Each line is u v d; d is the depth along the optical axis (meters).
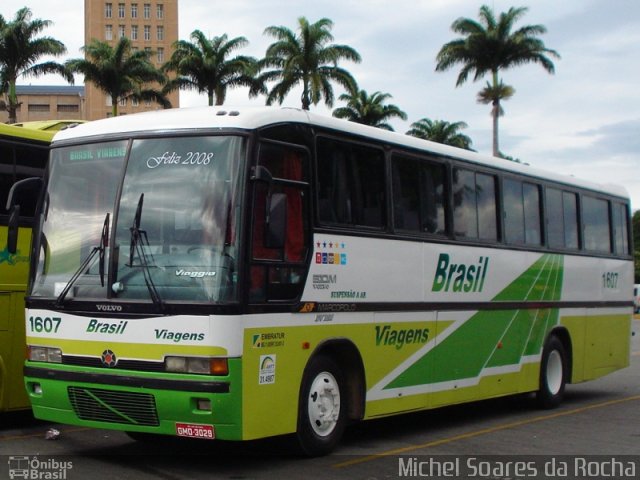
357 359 9.56
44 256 8.86
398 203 10.44
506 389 12.67
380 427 11.62
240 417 7.81
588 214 15.26
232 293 7.84
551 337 13.91
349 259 9.45
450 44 53.69
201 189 8.16
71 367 8.36
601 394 16.31
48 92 127.06
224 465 8.62
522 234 13.15
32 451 9.24
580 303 14.75
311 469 8.51
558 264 14.08
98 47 55.31
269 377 8.18
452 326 11.34
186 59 55.91
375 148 10.13
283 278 8.46
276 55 54.25
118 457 8.96
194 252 7.99
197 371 7.74
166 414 7.85
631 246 16.77
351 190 9.65
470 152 12.14
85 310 8.31
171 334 7.86
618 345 16.06
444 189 11.41
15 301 10.53
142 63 55.78
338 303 9.23
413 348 10.54
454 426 11.83
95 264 8.40
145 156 8.48
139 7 134.25
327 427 9.18
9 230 9.03
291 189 8.73
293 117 8.88
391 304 10.12
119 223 8.38
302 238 8.80
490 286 12.23
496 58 52.88
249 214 8.06
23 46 50.75
